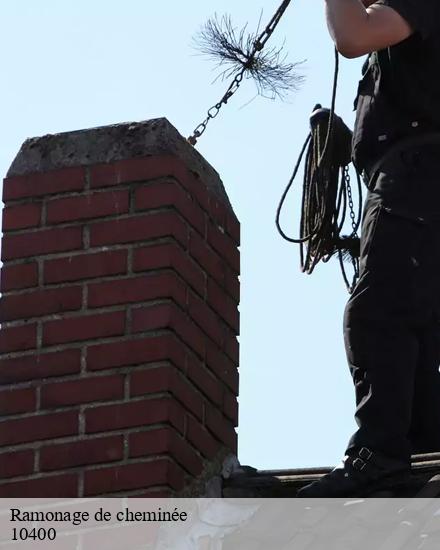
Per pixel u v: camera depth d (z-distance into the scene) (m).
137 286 12.64
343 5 12.71
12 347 12.74
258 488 12.65
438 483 11.74
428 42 12.87
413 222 12.52
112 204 12.92
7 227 13.09
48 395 12.53
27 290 12.88
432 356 12.60
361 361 12.34
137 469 12.14
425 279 12.43
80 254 12.86
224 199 13.66
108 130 13.16
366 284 12.48
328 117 14.47
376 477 12.05
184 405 12.47
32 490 12.32
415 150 12.78
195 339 12.79
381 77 13.02
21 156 13.30
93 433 12.33
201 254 13.11
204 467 12.60
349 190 14.41
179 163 13.02
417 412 12.87
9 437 12.51
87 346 12.59
